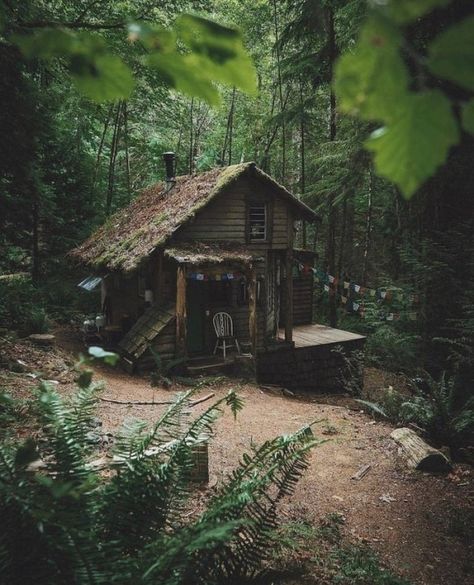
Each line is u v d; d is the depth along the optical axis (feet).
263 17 61.16
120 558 8.61
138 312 41.86
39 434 16.55
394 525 17.28
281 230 41.60
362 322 53.57
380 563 14.64
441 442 25.94
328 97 52.01
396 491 19.71
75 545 7.77
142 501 9.88
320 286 60.13
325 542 15.19
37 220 49.78
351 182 38.86
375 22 1.93
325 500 18.47
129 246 38.19
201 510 15.42
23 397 21.80
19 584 7.63
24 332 35.40
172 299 38.22
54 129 33.96
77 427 10.27
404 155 2.02
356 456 22.81
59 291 51.72
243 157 77.00
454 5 21.26
